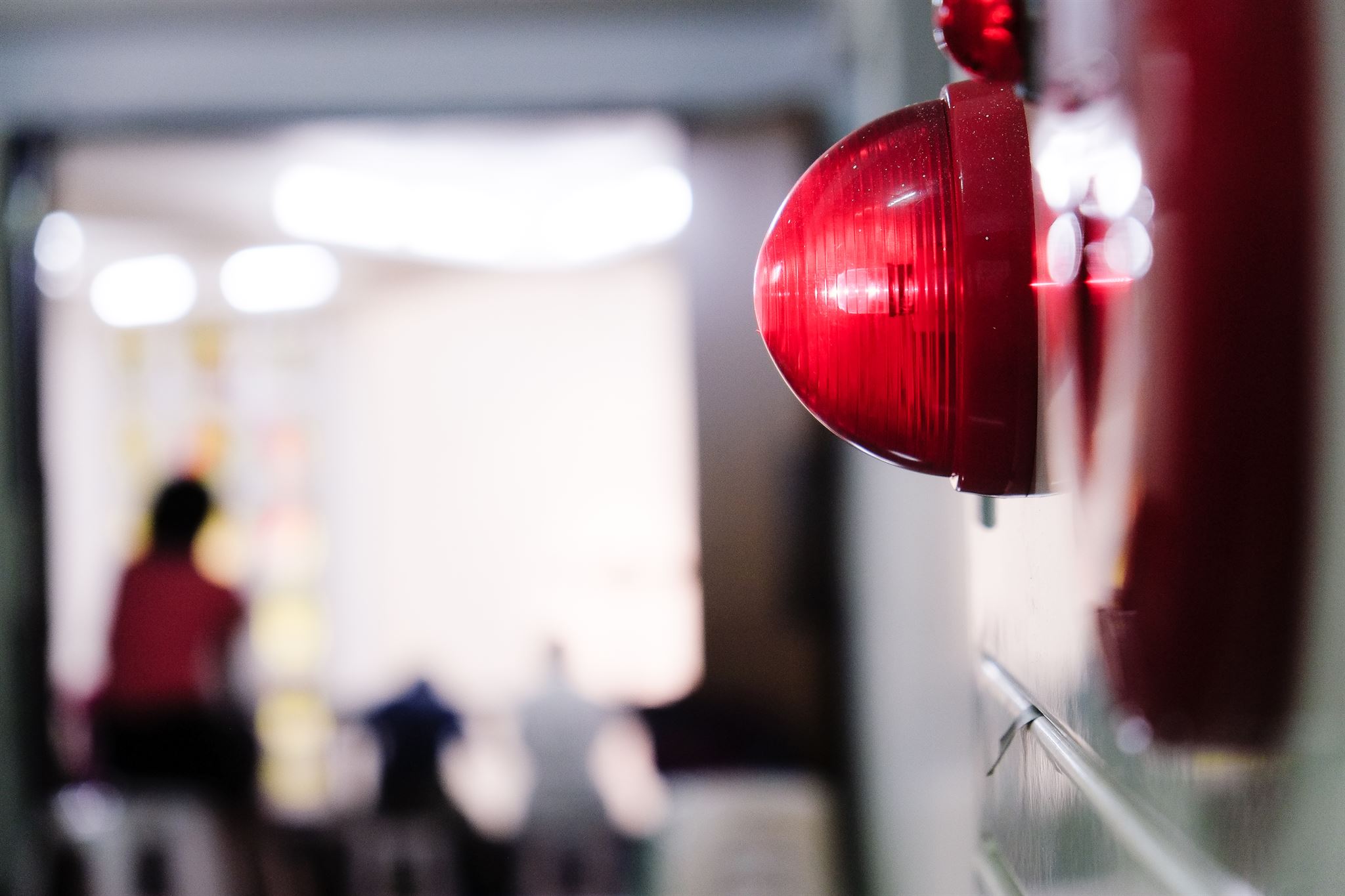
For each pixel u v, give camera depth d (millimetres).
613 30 2570
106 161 2889
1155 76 329
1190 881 333
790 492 2805
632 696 3068
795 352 471
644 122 2736
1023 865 541
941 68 1054
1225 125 299
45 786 2807
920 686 1443
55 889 2822
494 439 3385
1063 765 454
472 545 3381
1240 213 295
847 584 2668
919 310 431
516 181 3080
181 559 3012
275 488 3484
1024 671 534
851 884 2602
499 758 3268
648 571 3145
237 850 3049
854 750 2623
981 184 419
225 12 2520
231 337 3395
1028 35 458
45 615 2822
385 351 3572
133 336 3168
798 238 466
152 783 2998
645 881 2875
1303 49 273
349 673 3520
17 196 2721
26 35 2580
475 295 3348
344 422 3594
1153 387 336
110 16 2533
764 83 2596
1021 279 415
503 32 2566
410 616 3457
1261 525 294
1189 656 323
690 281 2803
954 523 1081
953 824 1150
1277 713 294
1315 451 276
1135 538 355
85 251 2986
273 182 3057
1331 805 272
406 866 3100
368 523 3559
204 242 3273
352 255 3465
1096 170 376
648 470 3168
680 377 3092
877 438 462
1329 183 266
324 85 2592
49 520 2859
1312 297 272
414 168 3004
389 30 2566
